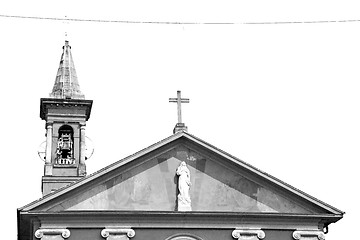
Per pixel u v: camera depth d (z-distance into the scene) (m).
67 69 47.56
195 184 32.09
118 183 31.64
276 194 32.28
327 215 31.83
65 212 30.61
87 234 30.66
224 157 32.25
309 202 32.06
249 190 32.25
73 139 44.06
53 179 42.22
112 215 30.83
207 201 31.88
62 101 44.59
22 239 33.03
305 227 31.83
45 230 30.41
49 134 44.09
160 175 31.98
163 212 31.00
